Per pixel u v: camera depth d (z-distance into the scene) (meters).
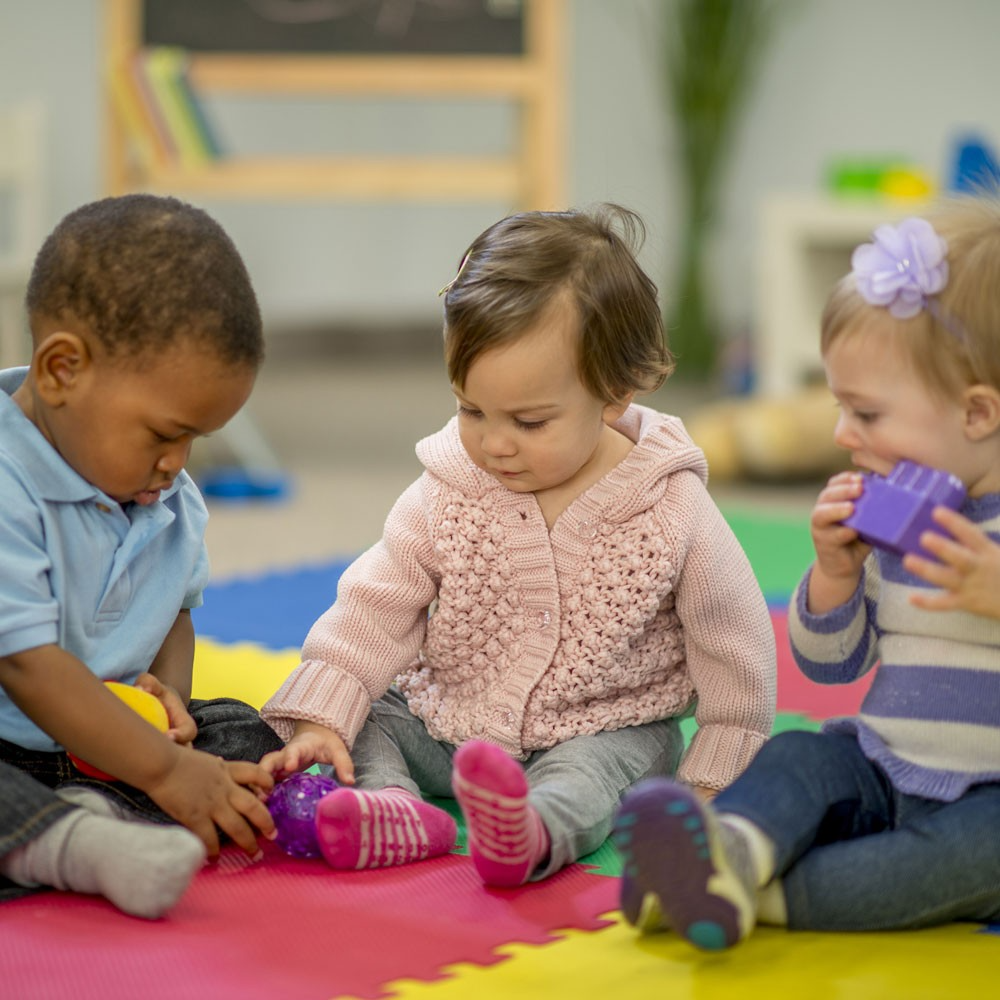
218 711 1.99
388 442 5.82
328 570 3.67
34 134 5.73
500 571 1.99
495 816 1.61
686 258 7.93
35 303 1.72
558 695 1.97
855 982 1.45
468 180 5.56
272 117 7.81
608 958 1.51
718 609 1.96
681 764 1.98
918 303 1.61
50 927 1.57
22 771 1.71
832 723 1.74
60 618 1.76
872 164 5.98
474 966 1.48
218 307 1.70
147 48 5.80
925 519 1.59
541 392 1.84
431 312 8.49
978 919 1.61
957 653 1.65
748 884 1.48
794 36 7.96
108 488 1.76
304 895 1.68
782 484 5.23
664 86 8.05
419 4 5.82
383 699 2.10
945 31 7.84
